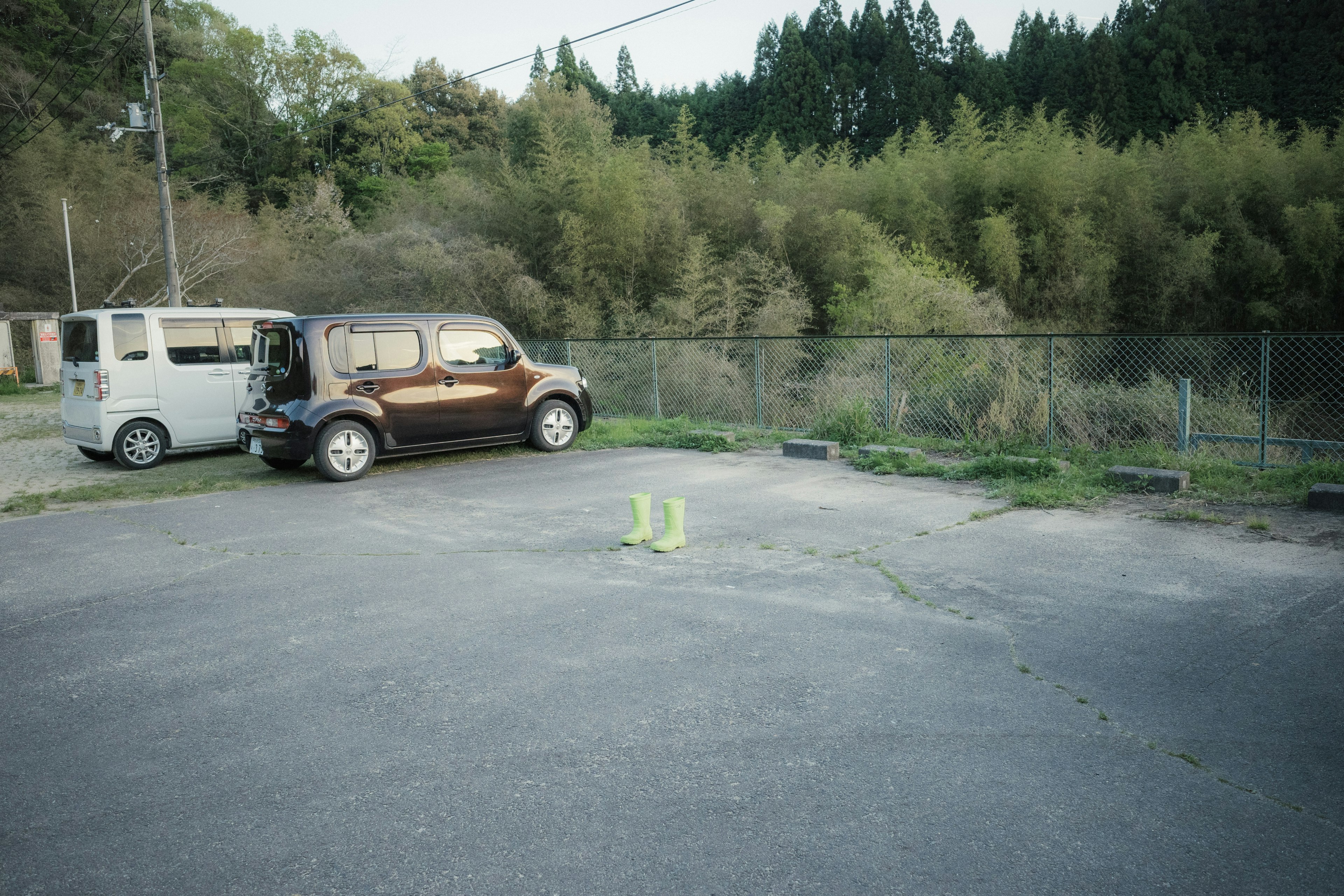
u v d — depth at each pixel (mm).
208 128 42000
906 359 12719
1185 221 22703
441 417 9625
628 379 15039
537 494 7973
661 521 6652
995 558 5359
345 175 40969
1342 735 2979
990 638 3996
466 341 9914
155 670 3893
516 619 4453
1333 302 22266
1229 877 2225
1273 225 22609
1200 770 2775
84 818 2668
